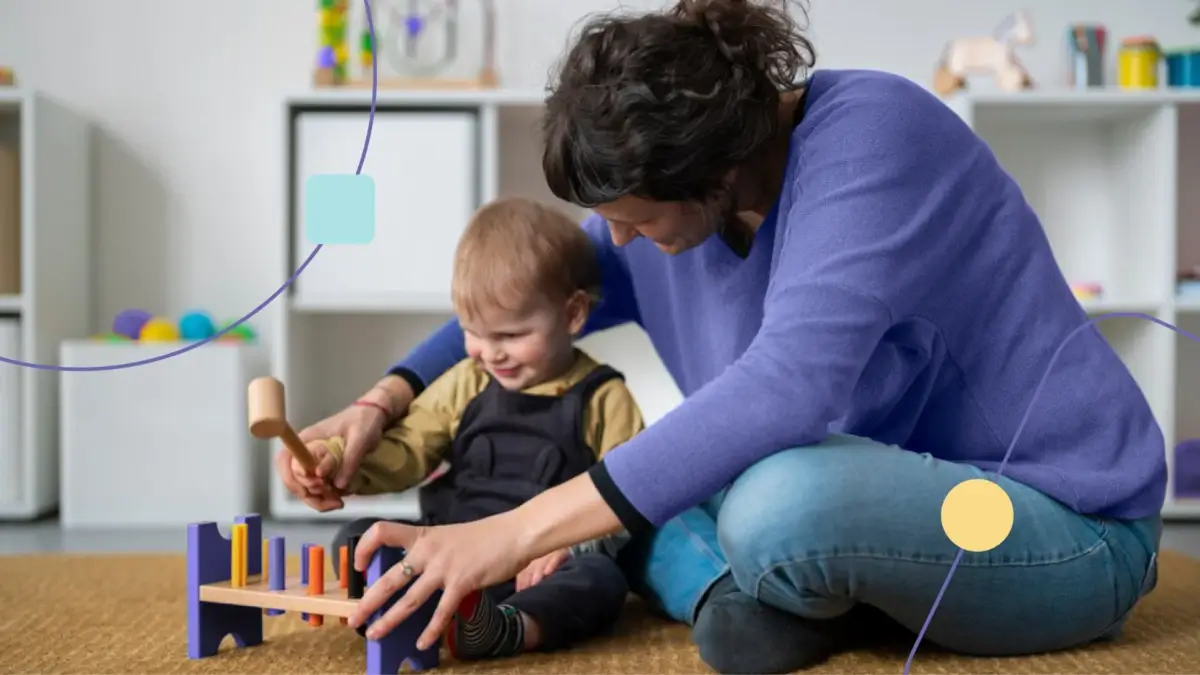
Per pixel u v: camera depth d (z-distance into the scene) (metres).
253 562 1.00
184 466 2.14
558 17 2.45
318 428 1.12
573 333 1.25
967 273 0.94
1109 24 2.46
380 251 2.21
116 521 2.12
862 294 0.84
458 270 1.21
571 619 1.00
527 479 1.19
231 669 0.93
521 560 0.83
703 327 1.13
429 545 0.84
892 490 0.87
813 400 0.83
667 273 1.20
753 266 1.03
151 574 1.44
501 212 1.26
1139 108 2.25
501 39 2.44
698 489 0.83
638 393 2.43
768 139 0.90
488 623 0.93
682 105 0.83
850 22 2.45
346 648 1.00
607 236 1.30
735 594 0.93
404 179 2.21
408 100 2.19
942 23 2.46
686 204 0.89
